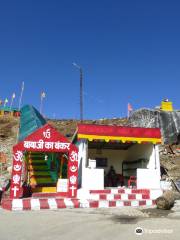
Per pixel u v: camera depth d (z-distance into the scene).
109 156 21.27
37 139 15.69
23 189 16.50
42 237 8.65
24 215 12.33
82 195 15.70
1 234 9.08
